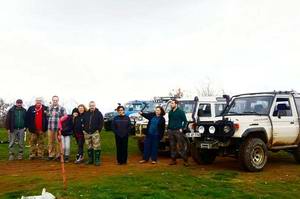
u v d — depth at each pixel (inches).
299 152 517.3
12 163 537.0
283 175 449.1
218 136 469.1
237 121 464.1
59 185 377.1
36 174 447.5
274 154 628.1
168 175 428.5
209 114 588.1
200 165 508.1
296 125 509.7
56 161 552.7
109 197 331.0
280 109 496.4
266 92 513.3
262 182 410.6
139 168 480.7
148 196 336.2
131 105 948.6
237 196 351.6
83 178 415.8
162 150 603.2
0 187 387.2
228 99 560.7
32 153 573.6
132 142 796.6
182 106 597.0
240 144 466.6
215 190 366.6
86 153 639.8
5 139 823.1
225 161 544.7
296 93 530.6
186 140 501.7
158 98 758.5
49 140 561.6
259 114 489.7
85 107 538.0
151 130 520.4
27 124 570.6
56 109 560.4
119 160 516.1
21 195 345.7
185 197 340.8
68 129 542.0
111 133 981.2
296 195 366.6
